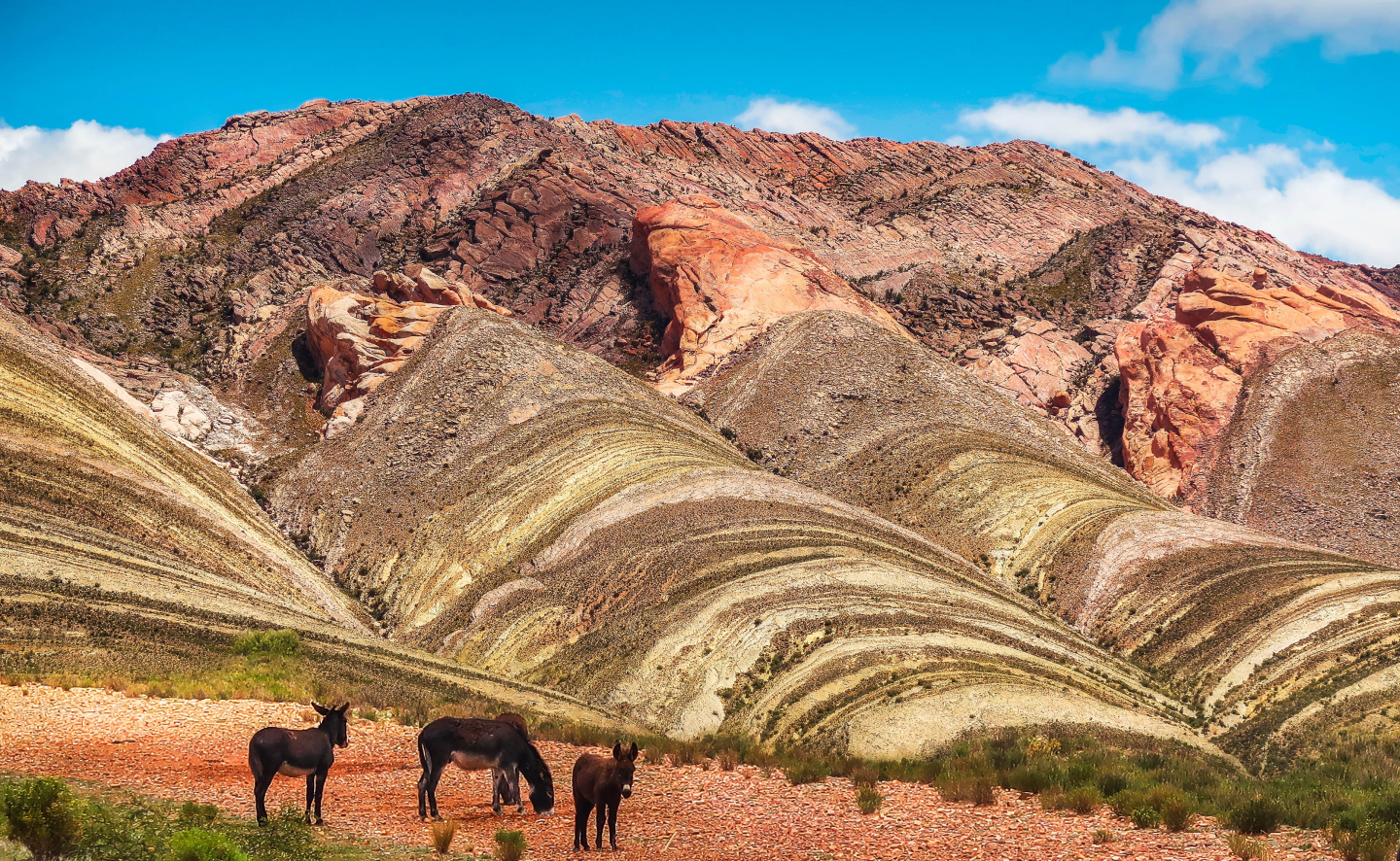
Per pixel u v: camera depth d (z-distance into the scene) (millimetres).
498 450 108250
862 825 19656
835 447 121500
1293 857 16719
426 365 127250
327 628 68750
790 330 143875
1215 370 147125
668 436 109188
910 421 123125
